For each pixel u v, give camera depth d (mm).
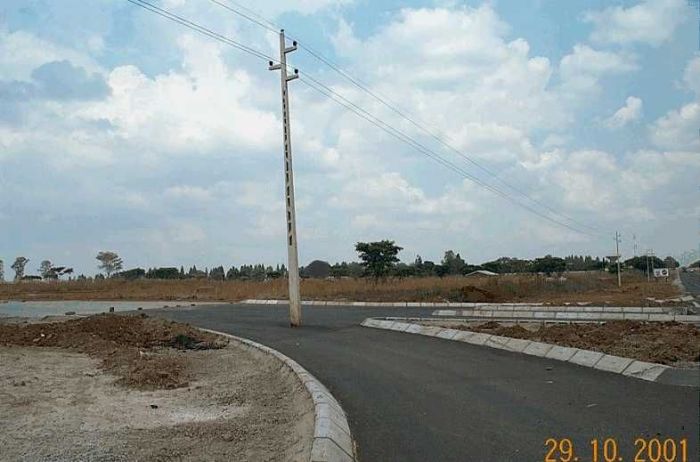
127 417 8922
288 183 20438
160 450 7277
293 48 20578
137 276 66812
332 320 21812
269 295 38000
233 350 15938
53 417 8711
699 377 9078
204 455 7129
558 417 7625
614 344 12375
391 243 43844
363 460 6531
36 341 16781
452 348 13789
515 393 9016
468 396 8992
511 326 16562
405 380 10438
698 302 31516
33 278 66625
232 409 9609
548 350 12234
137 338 17312
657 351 11250
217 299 38625
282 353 13922
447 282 40219
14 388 10477
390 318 20969
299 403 9555
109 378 11891
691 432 6789
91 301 39281
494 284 38844
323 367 12000
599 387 9125
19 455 6930
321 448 6457
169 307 31109
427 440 7047
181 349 16281
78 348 15852
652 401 8141
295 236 20391
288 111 20609
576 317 20484
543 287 42250
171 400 10234
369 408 8633
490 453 6461
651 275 84812
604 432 6918
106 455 7012
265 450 7352
